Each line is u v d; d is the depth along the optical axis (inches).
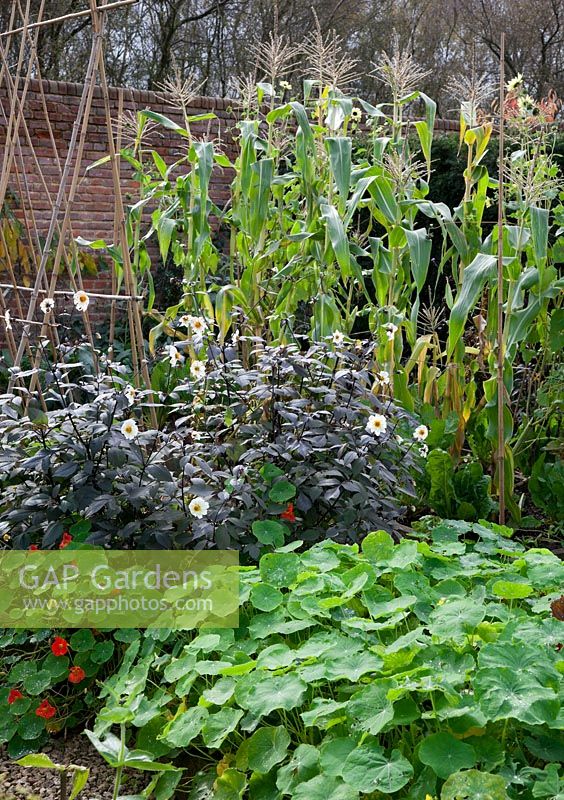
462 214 163.3
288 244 166.9
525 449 165.0
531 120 162.4
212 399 137.9
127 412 116.9
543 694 67.0
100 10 134.4
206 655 93.8
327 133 176.1
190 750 89.1
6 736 94.7
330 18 531.2
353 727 73.1
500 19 582.6
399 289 165.0
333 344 144.3
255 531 107.0
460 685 75.9
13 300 279.0
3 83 293.9
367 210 296.4
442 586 93.0
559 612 82.0
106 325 301.9
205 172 167.2
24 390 125.3
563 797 60.9
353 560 101.0
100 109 313.1
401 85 169.8
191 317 136.2
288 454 113.0
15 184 295.7
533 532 150.1
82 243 168.7
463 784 62.6
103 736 92.3
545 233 143.9
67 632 103.6
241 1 524.4
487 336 164.9
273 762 74.4
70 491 111.7
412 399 158.7
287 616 93.4
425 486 148.2
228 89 514.3
